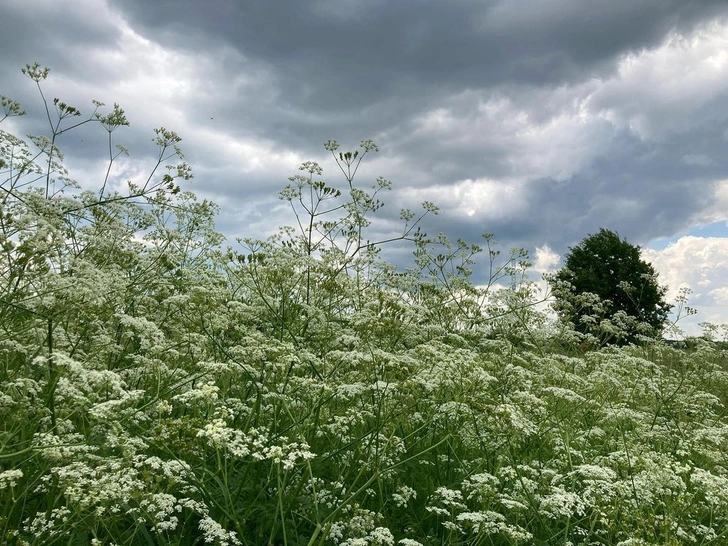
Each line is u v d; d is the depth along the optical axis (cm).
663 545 538
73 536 464
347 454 677
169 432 508
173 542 493
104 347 716
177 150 1091
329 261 1123
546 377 1068
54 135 1015
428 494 678
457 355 784
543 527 631
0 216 651
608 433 931
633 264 3769
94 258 956
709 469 857
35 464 528
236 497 537
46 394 544
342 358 709
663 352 1541
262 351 702
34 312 596
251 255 1026
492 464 737
